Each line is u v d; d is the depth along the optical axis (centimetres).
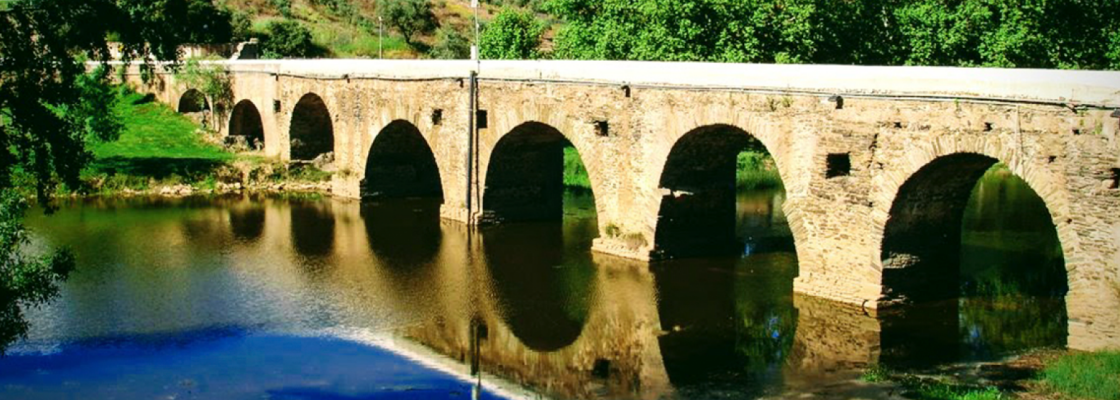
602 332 2858
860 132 2844
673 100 3316
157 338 2858
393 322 2992
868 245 2878
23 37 2044
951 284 3023
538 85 3838
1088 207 2403
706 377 2484
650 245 3503
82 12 2125
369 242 4038
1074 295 2456
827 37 4512
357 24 9369
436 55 8506
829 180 2950
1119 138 2325
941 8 4878
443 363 2644
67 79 2130
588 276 3397
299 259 3769
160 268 3647
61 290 3344
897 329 2738
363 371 2586
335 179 5234
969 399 2177
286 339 2845
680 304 3067
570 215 4506
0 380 2525
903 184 2758
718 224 3641
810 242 3039
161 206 4900
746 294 3136
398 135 4972
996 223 4038
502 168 4256
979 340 2625
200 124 6347
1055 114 2431
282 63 5653
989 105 2545
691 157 3450
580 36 5384
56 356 2708
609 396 2383
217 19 7825
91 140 5100
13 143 2097
